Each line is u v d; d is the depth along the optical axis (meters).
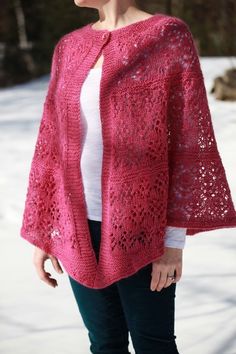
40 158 2.44
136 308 2.22
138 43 2.14
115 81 2.13
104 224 2.19
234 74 10.66
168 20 2.15
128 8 2.22
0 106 11.36
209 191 2.14
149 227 2.13
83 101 2.20
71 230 2.28
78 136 2.22
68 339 3.35
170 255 2.15
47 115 2.43
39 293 3.95
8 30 17.12
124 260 2.16
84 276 2.27
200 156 2.13
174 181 2.15
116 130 2.13
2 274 4.28
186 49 2.13
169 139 2.16
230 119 9.12
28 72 14.94
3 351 3.26
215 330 3.37
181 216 2.13
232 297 3.78
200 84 2.13
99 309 2.35
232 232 4.91
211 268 4.24
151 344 2.25
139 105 2.12
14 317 3.64
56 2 16.83
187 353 3.15
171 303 2.25
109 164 2.16
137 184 2.12
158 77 2.11
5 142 8.47
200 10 17.17
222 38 16.97
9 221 5.41
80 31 2.36
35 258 2.52
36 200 2.45
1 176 6.78
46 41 16.22
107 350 2.40
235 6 16.86
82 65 2.23
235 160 6.96
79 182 2.24
